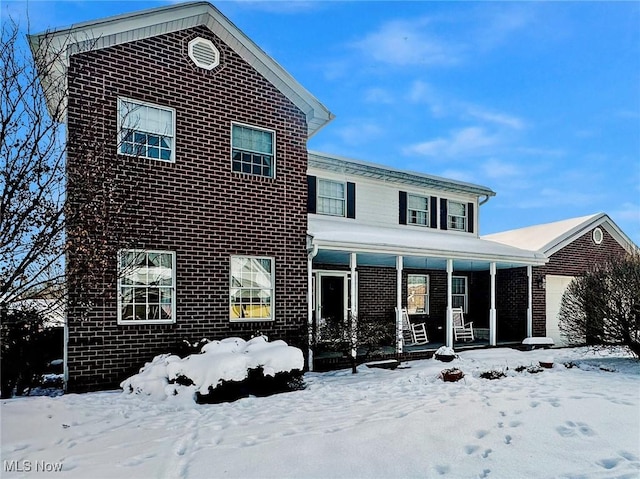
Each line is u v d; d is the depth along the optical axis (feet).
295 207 35.70
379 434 17.25
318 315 45.60
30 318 23.85
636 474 13.82
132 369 28.25
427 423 18.42
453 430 17.61
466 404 21.65
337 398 25.00
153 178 29.71
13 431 18.80
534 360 38.37
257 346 28.66
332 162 45.50
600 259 56.90
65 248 22.02
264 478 13.71
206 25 32.48
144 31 29.96
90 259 23.57
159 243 29.68
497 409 20.57
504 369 32.99
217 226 32.07
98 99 28.19
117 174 28.07
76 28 27.20
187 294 30.58
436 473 14.02
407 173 51.24
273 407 23.06
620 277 36.11
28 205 20.57
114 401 23.85
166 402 23.75
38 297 22.65
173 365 25.64
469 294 57.77
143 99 29.78
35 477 14.16
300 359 27.86
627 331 35.50
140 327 28.71
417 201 52.70
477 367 34.50
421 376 30.73
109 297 27.20
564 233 54.24
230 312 32.37
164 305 29.96
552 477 13.74
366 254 39.78
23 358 26.45
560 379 29.07
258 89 34.60
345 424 18.98
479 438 16.84
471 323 53.06
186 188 30.94
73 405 22.76
